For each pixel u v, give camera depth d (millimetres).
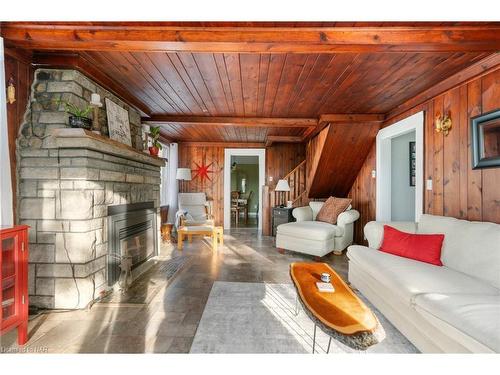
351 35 1788
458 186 2520
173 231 5906
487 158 2174
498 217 2100
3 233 1599
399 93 3043
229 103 3475
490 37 1741
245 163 10789
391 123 3779
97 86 2594
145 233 3438
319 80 2684
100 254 2418
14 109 2104
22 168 2180
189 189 6648
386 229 2607
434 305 1448
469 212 2389
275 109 3740
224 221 6664
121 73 2562
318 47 1869
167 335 1838
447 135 2660
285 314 2158
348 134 4203
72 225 2182
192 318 2076
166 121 4078
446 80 2613
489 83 2188
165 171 5988
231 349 1696
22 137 2180
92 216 2287
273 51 1937
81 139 2133
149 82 2781
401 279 1818
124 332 1872
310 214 4777
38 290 2193
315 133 4805
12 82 2064
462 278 1809
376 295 2174
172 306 2283
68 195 2180
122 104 3129
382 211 4070
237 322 2023
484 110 2236
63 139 2133
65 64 2213
